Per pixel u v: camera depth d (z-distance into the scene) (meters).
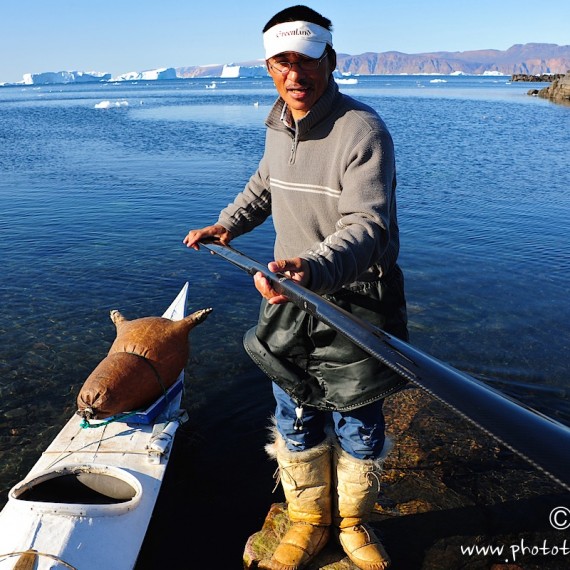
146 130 29.58
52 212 12.16
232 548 3.51
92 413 3.98
